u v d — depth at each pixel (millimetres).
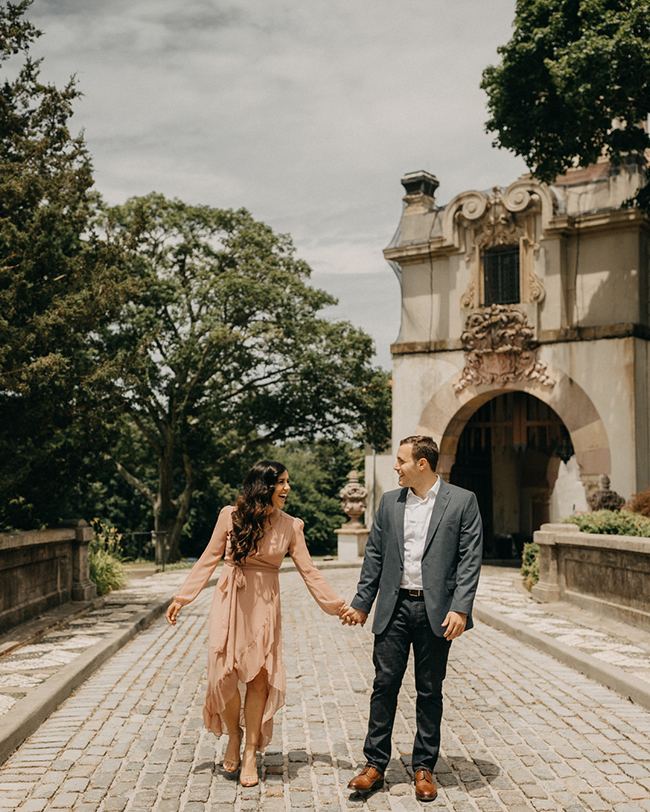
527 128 14672
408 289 21125
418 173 21328
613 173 18359
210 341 27594
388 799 4145
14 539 8609
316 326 28578
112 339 26375
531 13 13922
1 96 10938
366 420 30031
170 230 28953
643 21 12430
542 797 4156
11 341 9773
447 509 4367
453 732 5309
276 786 4320
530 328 18859
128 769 4539
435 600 4270
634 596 9219
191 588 4531
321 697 6332
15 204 10664
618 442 17734
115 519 46750
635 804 4066
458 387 19953
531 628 9211
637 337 17859
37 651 7688
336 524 61562
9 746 4762
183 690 6457
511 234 19344
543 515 25562
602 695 6293
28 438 11141
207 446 30156
